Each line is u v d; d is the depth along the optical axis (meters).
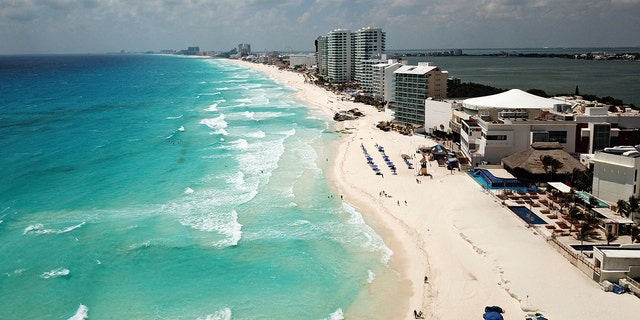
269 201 80.94
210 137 132.75
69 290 54.06
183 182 91.00
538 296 49.19
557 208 72.06
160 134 137.12
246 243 65.38
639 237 59.28
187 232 68.62
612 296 48.53
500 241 62.06
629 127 99.31
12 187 88.06
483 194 80.06
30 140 128.50
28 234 67.81
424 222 70.88
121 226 70.56
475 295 50.91
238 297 52.88
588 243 59.41
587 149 93.62
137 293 53.66
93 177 94.44
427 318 48.12
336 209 77.69
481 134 96.12
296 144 123.50
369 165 101.44
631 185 66.69
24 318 49.09
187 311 50.25
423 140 122.31
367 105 188.62
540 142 89.50
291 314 49.75
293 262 60.47
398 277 56.81
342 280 56.31
